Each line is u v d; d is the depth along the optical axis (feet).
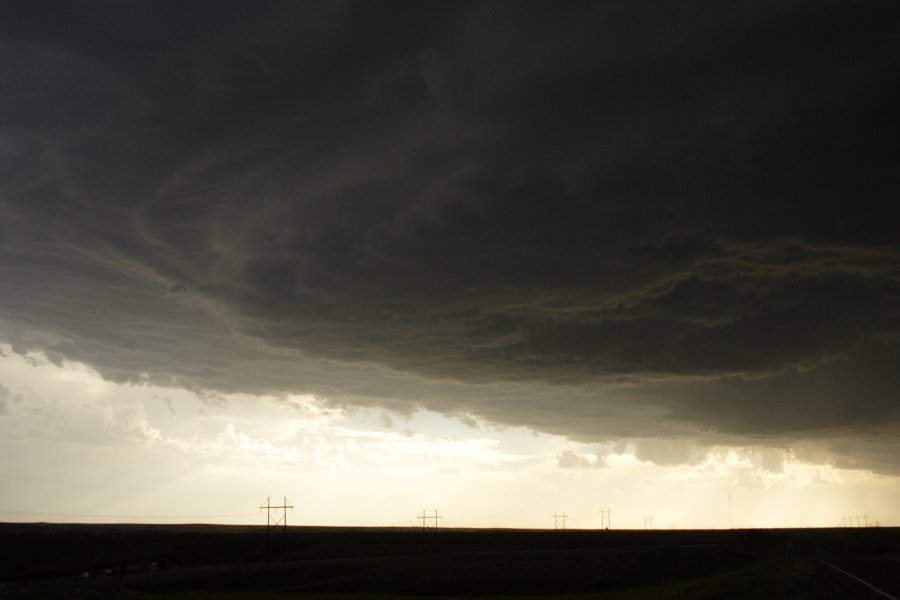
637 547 418.72
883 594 122.72
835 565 205.05
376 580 339.57
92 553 520.83
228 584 347.15
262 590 333.62
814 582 145.28
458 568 359.87
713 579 220.23
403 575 347.56
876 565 208.13
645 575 336.29
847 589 130.93
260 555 529.04
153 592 331.77
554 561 373.61
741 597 140.46
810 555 315.58
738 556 380.58
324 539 618.85
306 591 327.67
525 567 359.05
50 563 482.69
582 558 379.76
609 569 349.00
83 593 255.09
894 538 609.83
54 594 248.52
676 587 212.02
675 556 376.68
